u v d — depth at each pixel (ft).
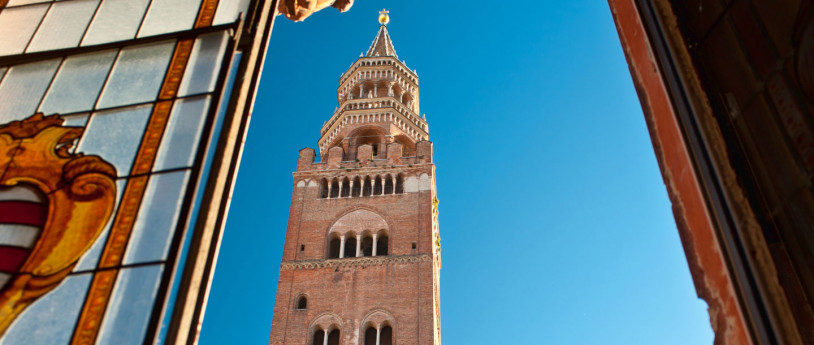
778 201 13.84
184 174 17.03
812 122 13.21
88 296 15.01
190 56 20.16
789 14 14.11
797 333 12.57
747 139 14.88
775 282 13.14
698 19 17.10
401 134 261.65
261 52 21.13
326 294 196.24
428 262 201.46
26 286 15.31
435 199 237.66
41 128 18.81
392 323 187.93
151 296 14.78
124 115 18.89
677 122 16.19
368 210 219.20
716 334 14.51
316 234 213.46
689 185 15.70
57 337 14.40
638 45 19.04
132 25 21.80
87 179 17.34
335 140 264.52
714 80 16.14
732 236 13.93
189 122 18.25
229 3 21.75
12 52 21.62
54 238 16.17
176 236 15.69
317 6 32.37
